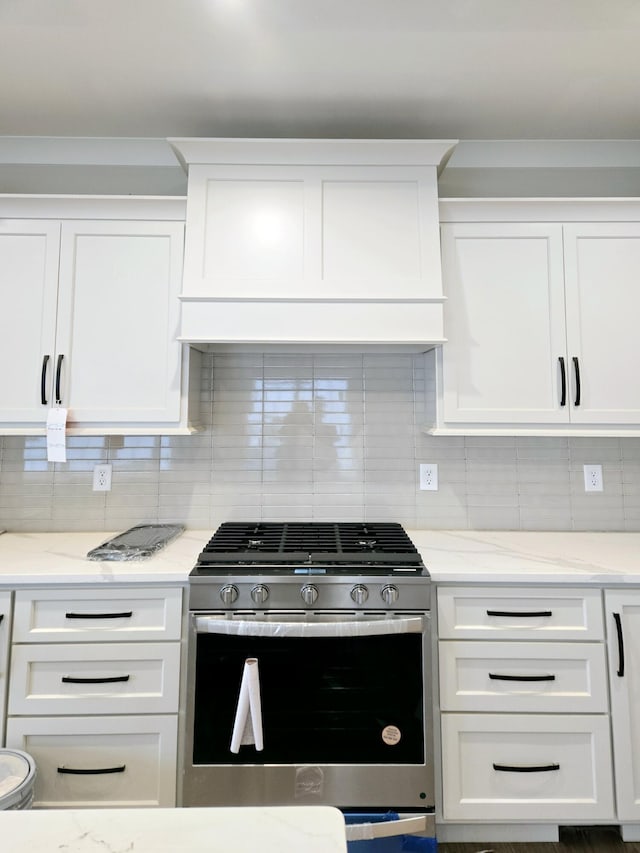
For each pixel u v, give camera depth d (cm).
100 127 200
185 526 208
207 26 145
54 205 179
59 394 176
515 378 180
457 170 212
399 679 145
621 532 208
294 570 148
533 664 151
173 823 55
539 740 149
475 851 151
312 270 175
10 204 178
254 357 212
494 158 211
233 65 162
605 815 147
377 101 182
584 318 181
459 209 183
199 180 177
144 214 181
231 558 153
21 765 133
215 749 142
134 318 179
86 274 179
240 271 175
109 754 146
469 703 150
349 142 176
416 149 178
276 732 143
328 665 145
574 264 182
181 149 177
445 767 148
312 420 212
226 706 143
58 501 207
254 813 57
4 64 162
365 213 178
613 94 179
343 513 210
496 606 152
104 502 208
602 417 179
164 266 181
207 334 172
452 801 147
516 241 183
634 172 210
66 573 148
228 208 177
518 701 150
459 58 159
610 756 149
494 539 195
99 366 178
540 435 180
